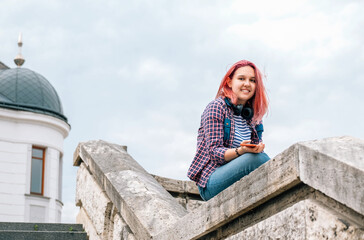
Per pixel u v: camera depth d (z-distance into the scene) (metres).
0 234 6.29
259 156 3.98
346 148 2.91
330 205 2.91
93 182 6.67
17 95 33.06
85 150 7.08
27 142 32.28
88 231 6.68
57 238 6.55
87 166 7.03
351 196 2.66
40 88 33.84
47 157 32.84
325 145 2.98
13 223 6.82
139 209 5.12
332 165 2.79
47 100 33.59
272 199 3.37
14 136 32.12
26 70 34.91
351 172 2.67
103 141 7.31
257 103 4.53
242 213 3.57
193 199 8.17
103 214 6.13
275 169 3.22
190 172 4.42
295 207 3.06
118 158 6.52
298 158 3.04
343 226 2.76
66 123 33.97
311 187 3.06
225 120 4.39
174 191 7.98
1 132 31.89
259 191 3.35
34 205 31.53
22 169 31.81
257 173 3.39
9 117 32.06
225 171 4.10
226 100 4.49
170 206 5.12
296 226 3.03
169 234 4.39
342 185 2.72
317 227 2.90
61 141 34.00
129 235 5.31
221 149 4.18
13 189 31.25
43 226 6.89
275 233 3.19
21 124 32.50
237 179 4.06
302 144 3.03
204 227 3.89
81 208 7.17
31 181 32.25
